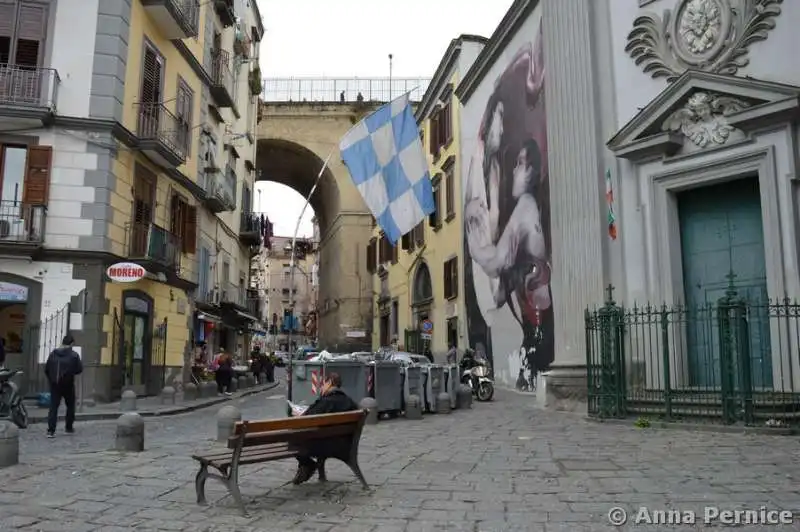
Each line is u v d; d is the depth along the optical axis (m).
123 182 19.06
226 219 32.53
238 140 34.03
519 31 22.75
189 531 5.31
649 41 14.10
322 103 47.88
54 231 17.59
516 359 22.61
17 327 17.41
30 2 18.16
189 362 24.19
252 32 38.28
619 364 12.63
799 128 11.70
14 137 17.70
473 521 5.52
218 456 6.15
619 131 14.09
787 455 8.37
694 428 10.92
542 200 20.48
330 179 49.53
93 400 17.16
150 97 20.77
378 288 45.62
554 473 7.50
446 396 15.17
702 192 13.52
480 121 26.66
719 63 12.70
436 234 32.81
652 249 13.65
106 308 18.00
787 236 11.66
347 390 13.20
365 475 7.49
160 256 20.62
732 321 11.07
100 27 18.44
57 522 5.55
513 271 22.84
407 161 16.27
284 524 5.50
